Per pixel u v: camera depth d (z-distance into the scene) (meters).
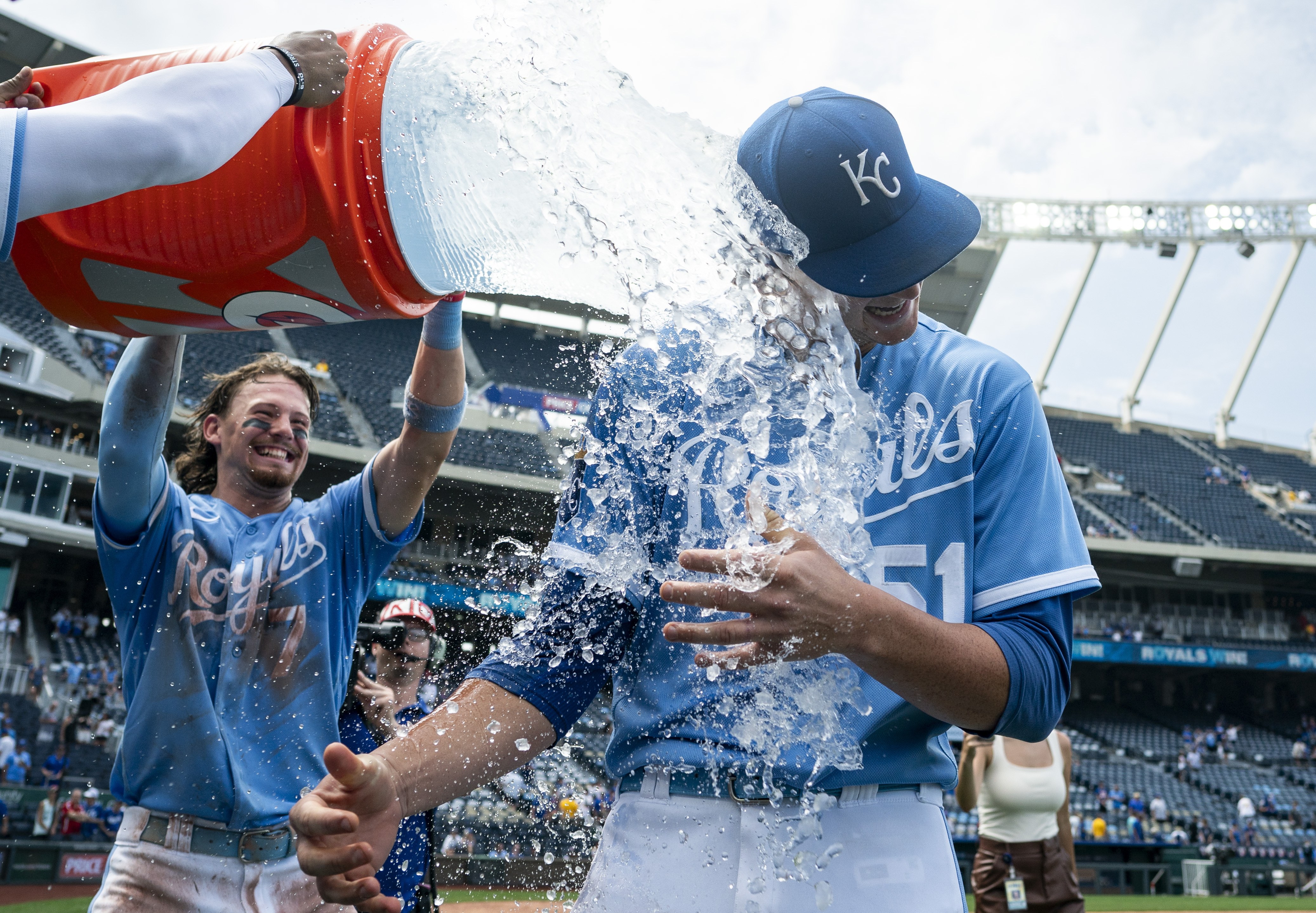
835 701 1.12
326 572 1.97
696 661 0.99
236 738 1.79
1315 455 29.11
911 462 1.21
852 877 1.08
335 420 20.52
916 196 1.19
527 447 20.44
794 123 1.18
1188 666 22.94
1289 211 27.98
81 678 15.97
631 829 1.18
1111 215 28.34
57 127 0.90
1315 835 18.70
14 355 15.81
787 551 0.94
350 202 1.08
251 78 1.01
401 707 2.63
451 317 1.82
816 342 1.18
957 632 1.01
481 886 4.23
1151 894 13.80
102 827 11.78
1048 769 3.71
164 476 1.86
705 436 1.22
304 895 1.80
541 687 1.21
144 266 1.11
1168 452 28.58
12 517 15.99
